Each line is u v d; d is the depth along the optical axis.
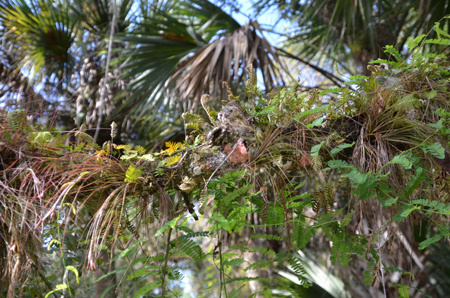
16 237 1.29
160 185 1.31
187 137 1.38
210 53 3.50
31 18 4.20
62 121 3.76
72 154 1.33
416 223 1.59
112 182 1.31
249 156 1.32
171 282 1.66
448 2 3.25
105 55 4.39
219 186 1.40
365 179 1.20
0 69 4.07
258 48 3.44
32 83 3.99
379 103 1.40
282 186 1.39
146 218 1.35
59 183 1.28
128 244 1.33
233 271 2.81
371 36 3.63
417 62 1.48
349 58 4.40
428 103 1.41
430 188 1.40
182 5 4.55
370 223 1.55
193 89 3.46
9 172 1.36
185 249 1.39
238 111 1.35
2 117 1.42
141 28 4.34
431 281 2.80
